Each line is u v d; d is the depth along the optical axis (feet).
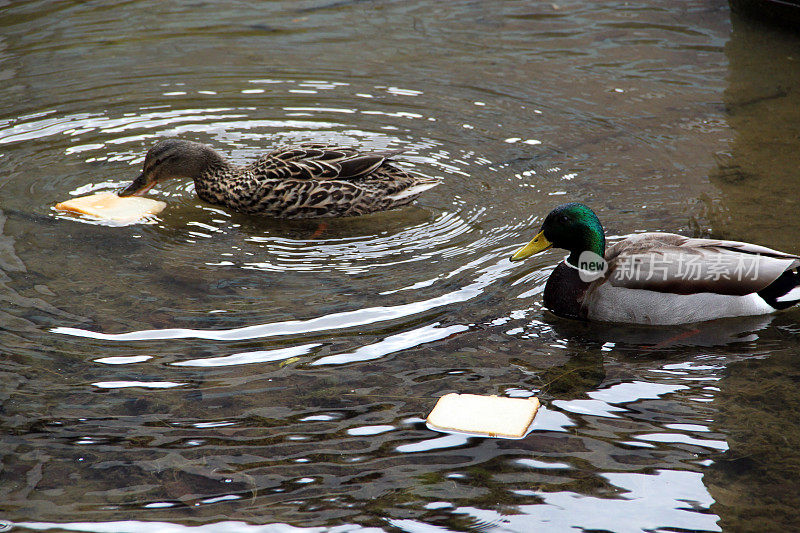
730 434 16.83
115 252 24.08
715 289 20.94
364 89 36.24
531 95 35.63
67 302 21.38
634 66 38.34
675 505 14.93
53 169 29.30
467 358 19.43
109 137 31.81
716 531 14.32
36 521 14.52
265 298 21.76
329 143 31.40
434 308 21.43
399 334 20.27
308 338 20.03
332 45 41.01
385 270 23.27
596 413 17.54
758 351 19.88
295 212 26.55
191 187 29.27
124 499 15.06
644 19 43.98
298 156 27.17
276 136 32.12
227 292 22.04
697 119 33.09
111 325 20.43
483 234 25.27
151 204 27.20
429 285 22.49
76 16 44.32
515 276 23.02
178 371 18.74
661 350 19.97
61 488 15.30
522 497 15.16
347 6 46.42
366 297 21.85
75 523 14.47
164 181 29.63
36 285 22.15
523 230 25.38
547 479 15.62
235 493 15.21
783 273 21.45
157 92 35.76
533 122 33.19
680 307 20.93
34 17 43.96
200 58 39.34
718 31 42.16
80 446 16.37
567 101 35.01
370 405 17.72
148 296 21.76
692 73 37.47
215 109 34.32
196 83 36.76
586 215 21.24
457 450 16.40
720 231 24.91
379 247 24.68
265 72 37.91
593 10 45.39
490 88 36.29
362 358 19.31
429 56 39.73
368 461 16.08
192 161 27.58
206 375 18.61
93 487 15.35
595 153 30.55
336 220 26.58
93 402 17.66
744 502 14.98
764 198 26.86
